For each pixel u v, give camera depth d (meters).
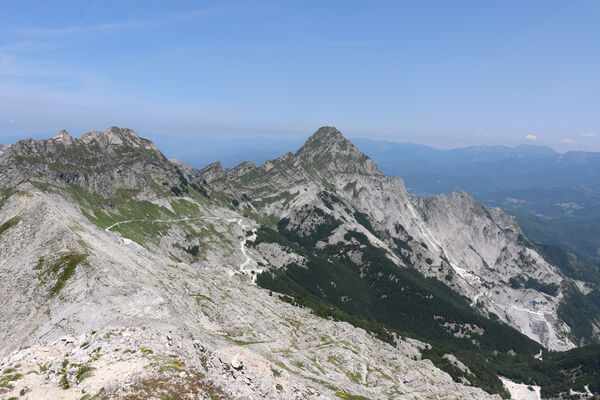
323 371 121.56
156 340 51.53
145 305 92.38
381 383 132.12
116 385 38.12
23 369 43.62
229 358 57.50
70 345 50.66
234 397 42.62
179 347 51.47
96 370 41.97
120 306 89.75
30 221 127.56
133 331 53.22
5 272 106.06
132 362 44.03
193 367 45.50
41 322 84.94
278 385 57.62
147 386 38.59
